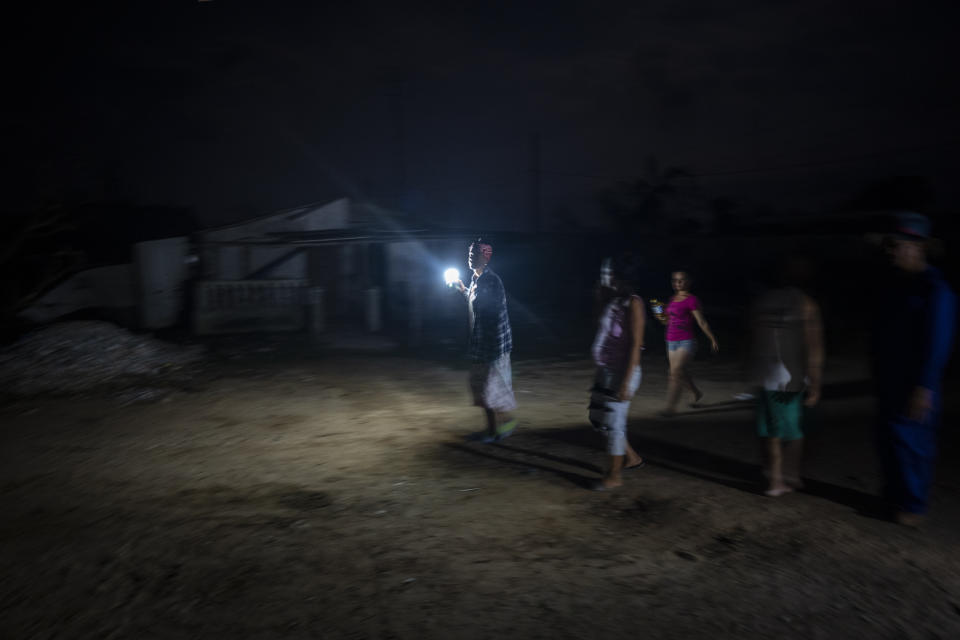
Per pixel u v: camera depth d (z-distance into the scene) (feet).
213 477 19.61
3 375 33.91
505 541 14.30
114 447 23.24
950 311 13.88
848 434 22.25
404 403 30.09
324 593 12.00
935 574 12.53
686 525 15.01
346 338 51.55
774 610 11.32
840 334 45.91
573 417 26.61
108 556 13.71
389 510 16.30
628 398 17.11
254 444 23.41
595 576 12.60
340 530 15.03
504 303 21.90
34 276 56.34
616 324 17.13
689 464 19.53
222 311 53.47
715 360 39.50
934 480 17.62
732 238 77.61
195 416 27.89
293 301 55.21
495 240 63.41
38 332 39.75
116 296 56.70
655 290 79.15
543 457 20.71
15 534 15.25
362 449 22.41
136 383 34.76
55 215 55.21
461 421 26.25
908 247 14.30
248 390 33.27
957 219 66.08
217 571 12.93
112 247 70.64
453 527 15.12
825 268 66.39
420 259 65.87
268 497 17.62
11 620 11.18
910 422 14.42
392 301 64.49
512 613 11.26
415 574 12.75
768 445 16.65
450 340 50.16
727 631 10.69
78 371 35.60
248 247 60.85
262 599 11.78
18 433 25.32
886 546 13.73
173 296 57.57
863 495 16.58
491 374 21.81
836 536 14.25
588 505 16.37
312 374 37.55
